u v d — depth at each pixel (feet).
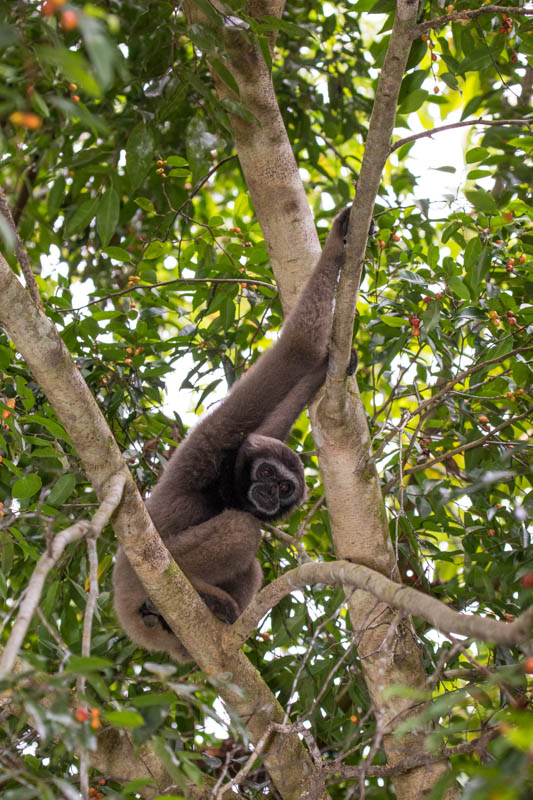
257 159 24.11
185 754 13.67
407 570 26.73
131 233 35.37
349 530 21.49
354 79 40.50
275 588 18.45
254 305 29.50
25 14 18.45
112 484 16.43
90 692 19.66
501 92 29.17
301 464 26.35
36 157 35.40
